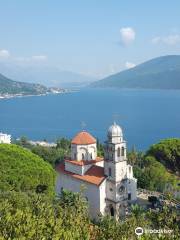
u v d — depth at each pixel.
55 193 101.94
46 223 44.84
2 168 90.62
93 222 81.94
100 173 93.88
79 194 72.81
